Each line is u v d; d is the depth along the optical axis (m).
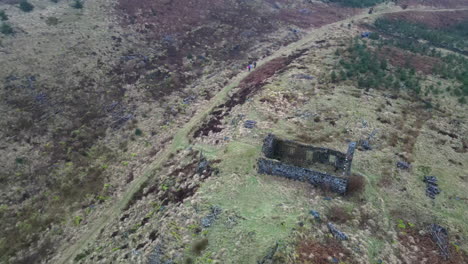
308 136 32.53
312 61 49.72
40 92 42.16
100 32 55.47
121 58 52.00
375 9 82.38
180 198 26.62
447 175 28.14
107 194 31.95
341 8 83.56
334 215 22.88
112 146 38.16
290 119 35.44
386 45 58.19
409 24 71.94
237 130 34.44
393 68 48.19
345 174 24.45
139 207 28.48
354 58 49.72
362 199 24.75
